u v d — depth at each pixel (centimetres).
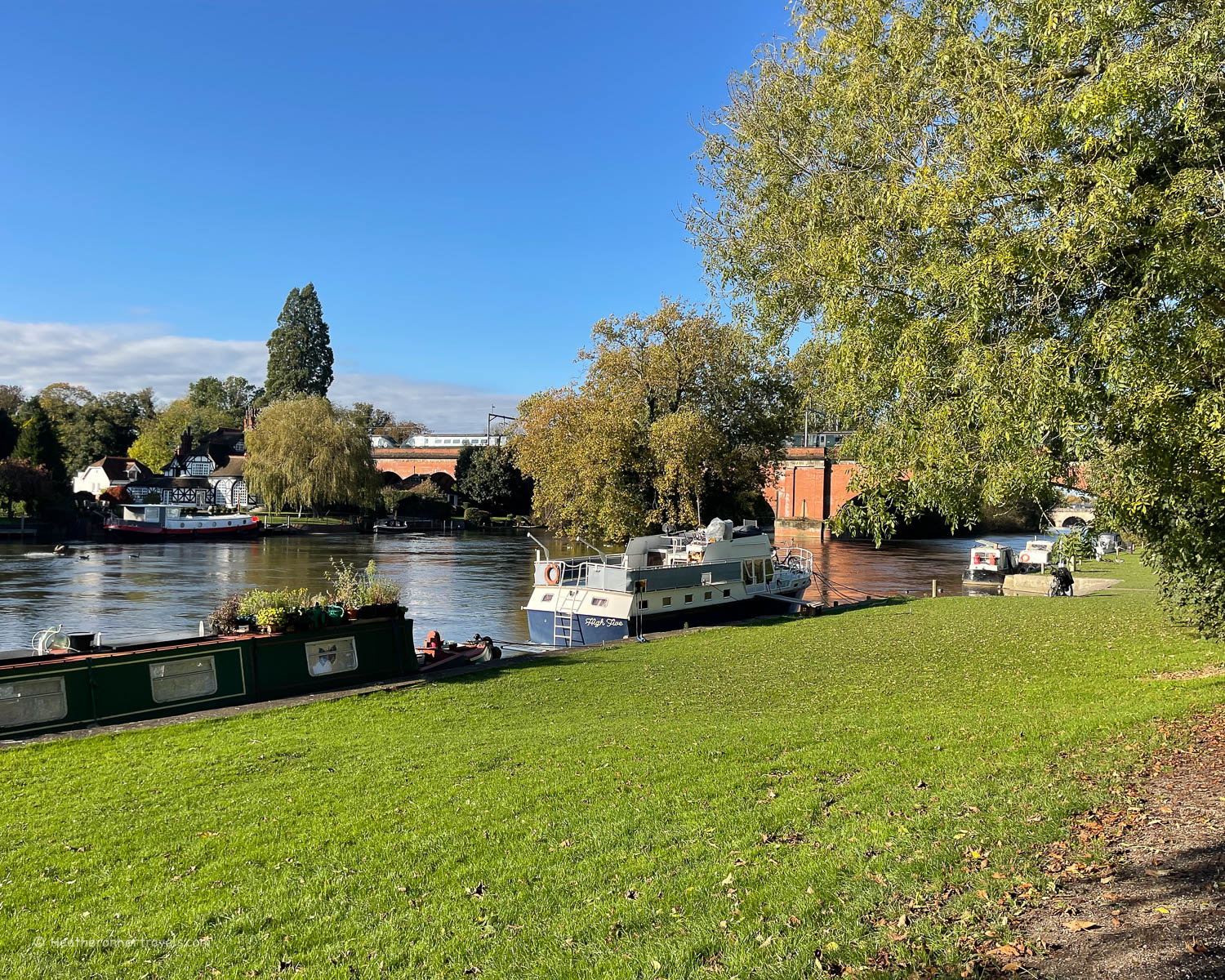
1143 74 761
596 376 3919
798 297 1631
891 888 615
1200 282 740
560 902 668
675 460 3484
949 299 921
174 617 3406
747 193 1842
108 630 3089
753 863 696
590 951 580
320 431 8850
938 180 938
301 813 929
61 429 11512
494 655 2188
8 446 9525
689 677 1795
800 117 1614
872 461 1031
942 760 954
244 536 8156
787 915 592
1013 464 828
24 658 1372
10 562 5622
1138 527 1022
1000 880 603
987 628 2341
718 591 2906
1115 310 757
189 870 778
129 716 1404
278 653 1614
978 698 1387
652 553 3030
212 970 594
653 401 3875
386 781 1038
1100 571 4644
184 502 11156
